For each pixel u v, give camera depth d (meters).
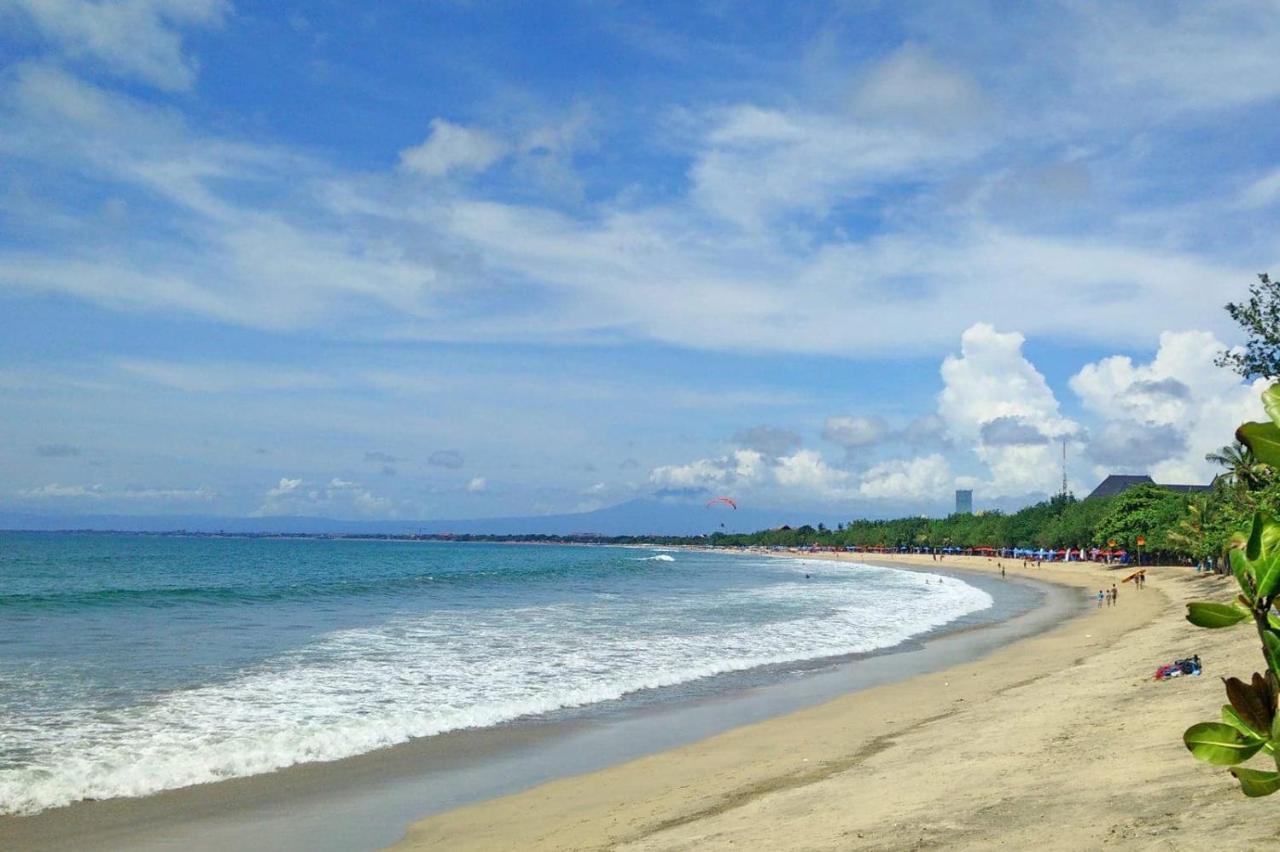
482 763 15.34
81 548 148.25
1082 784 9.88
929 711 18.91
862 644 32.19
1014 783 10.55
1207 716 12.95
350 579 68.69
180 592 48.38
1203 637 26.05
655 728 18.20
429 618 37.59
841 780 12.55
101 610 38.94
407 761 15.32
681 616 40.72
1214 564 62.12
